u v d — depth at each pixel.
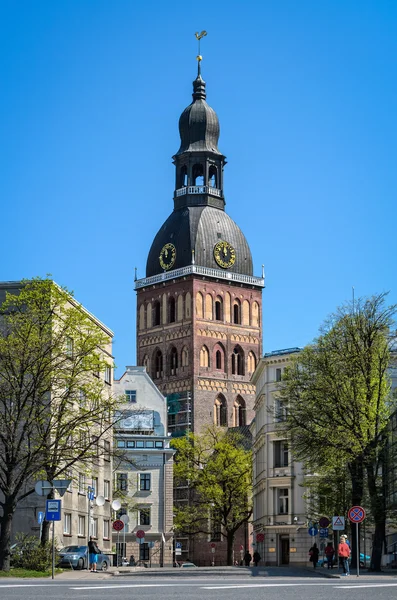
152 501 134.50
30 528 80.56
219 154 191.62
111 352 105.00
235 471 135.25
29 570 61.00
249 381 188.38
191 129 191.12
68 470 68.81
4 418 63.97
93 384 71.38
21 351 65.12
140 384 142.38
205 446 160.62
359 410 75.50
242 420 186.75
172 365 186.38
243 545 161.12
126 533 132.88
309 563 116.38
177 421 182.25
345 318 78.75
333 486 83.25
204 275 185.25
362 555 97.06
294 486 119.12
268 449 122.81
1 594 34.72
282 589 38.88
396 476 78.31
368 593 36.38
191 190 190.62
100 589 38.25
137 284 192.62
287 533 119.25
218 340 185.75
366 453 74.38
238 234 192.12
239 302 190.25
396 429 76.44
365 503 74.12
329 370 77.06
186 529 143.62
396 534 94.00
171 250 188.50
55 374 67.62
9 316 71.00
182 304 185.50
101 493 99.06
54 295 68.88
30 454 64.25
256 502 136.88
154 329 189.88
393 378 96.12
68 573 61.53
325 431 75.75
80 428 72.31
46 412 67.56
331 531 100.75
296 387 78.62
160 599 32.41
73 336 70.19
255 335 190.75
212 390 183.38
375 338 77.81
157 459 135.75
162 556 127.12
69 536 86.69
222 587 40.25
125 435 135.38
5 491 62.00
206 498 138.12
